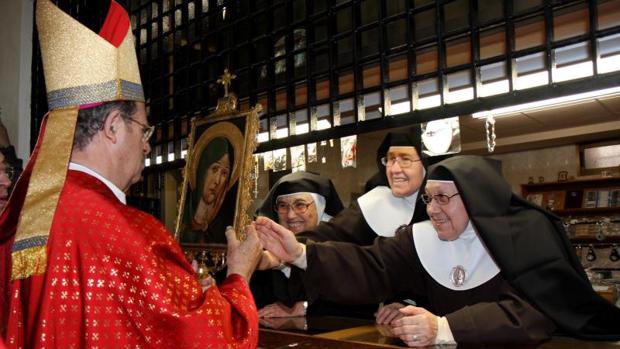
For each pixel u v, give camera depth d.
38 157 1.04
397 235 1.90
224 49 2.61
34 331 1.00
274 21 2.50
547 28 1.68
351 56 2.23
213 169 1.90
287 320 1.89
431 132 1.99
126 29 1.21
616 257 5.34
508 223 1.51
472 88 1.83
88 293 0.99
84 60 1.11
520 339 1.34
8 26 3.72
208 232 1.85
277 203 2.53
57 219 1.02
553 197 5.85
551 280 1.44
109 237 1.01
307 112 2.33
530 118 4.45
